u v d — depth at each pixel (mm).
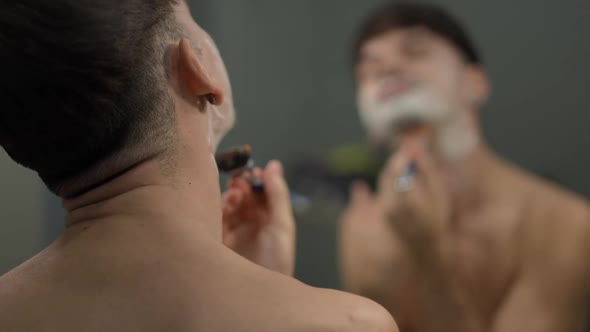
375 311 408
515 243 1376
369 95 1475
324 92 2199
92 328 394
